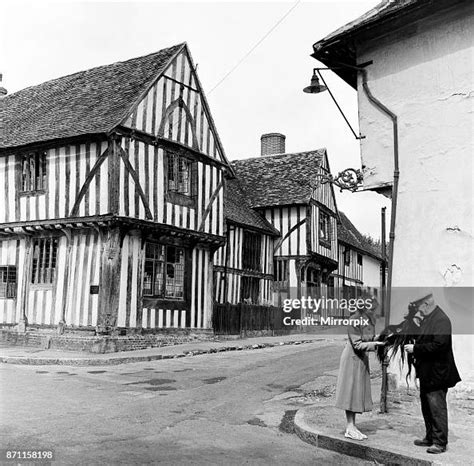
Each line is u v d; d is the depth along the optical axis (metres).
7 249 15.55
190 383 9.43
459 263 6.47
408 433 5.80
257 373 10.77
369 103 7.57
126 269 13.80
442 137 6.77
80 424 6.08
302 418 6.54
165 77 15.08
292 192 23.70
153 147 14.55
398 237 7.05
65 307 14.07
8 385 8.48
